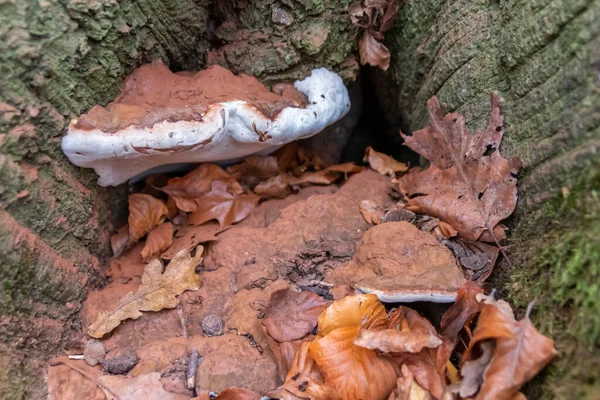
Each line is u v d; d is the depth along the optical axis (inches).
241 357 13.8
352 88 23.2
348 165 20.1
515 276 13.4
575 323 11.2
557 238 12.3
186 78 16.2
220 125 15.0
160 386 13.3
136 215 17.1
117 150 14.3
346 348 12.6
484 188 14.6
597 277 10.9
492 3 14.9
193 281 15.5
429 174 16.3
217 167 17.7
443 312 14.2
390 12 17.6
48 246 13.8
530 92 13.5
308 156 21.0
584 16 11.7
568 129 12.3
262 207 18.3
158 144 14.5
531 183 13.5
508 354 11.4
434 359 12.1
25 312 13.1
